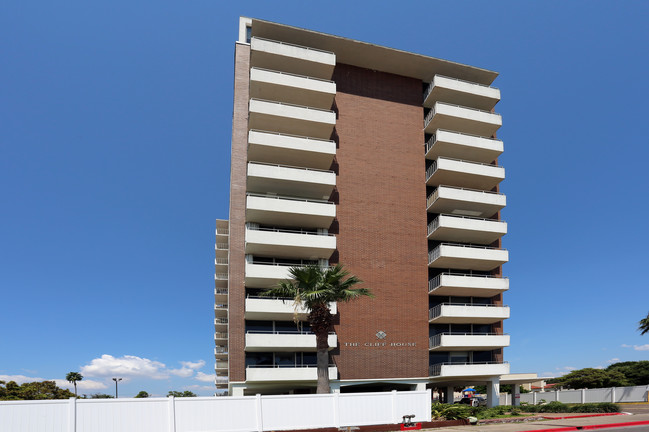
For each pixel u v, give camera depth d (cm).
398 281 3216
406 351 3103
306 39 3328
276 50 3155
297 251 3012
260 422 1602
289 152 3112
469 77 3769
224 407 1573
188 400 1535
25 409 1347
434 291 3241
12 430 1320
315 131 3269
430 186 3600
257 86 3131
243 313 2886
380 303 3123
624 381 5150
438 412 2122
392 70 3644
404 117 3597
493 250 3312
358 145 3403
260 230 2984
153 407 1491
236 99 3306
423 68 3634
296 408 1670
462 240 3500
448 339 3089
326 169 3316
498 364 3150
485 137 3747
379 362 3011
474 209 3506
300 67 3284
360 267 3150
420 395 1894
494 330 3428
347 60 3525
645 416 2252
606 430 1741
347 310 3033
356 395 1777
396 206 3366
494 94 3691
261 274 2831
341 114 3431
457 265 3375
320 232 3158
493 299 3475
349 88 3512
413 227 3372
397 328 3120
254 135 3022
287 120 3130
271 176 2994
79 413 1401
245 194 3123
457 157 3616
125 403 1461
